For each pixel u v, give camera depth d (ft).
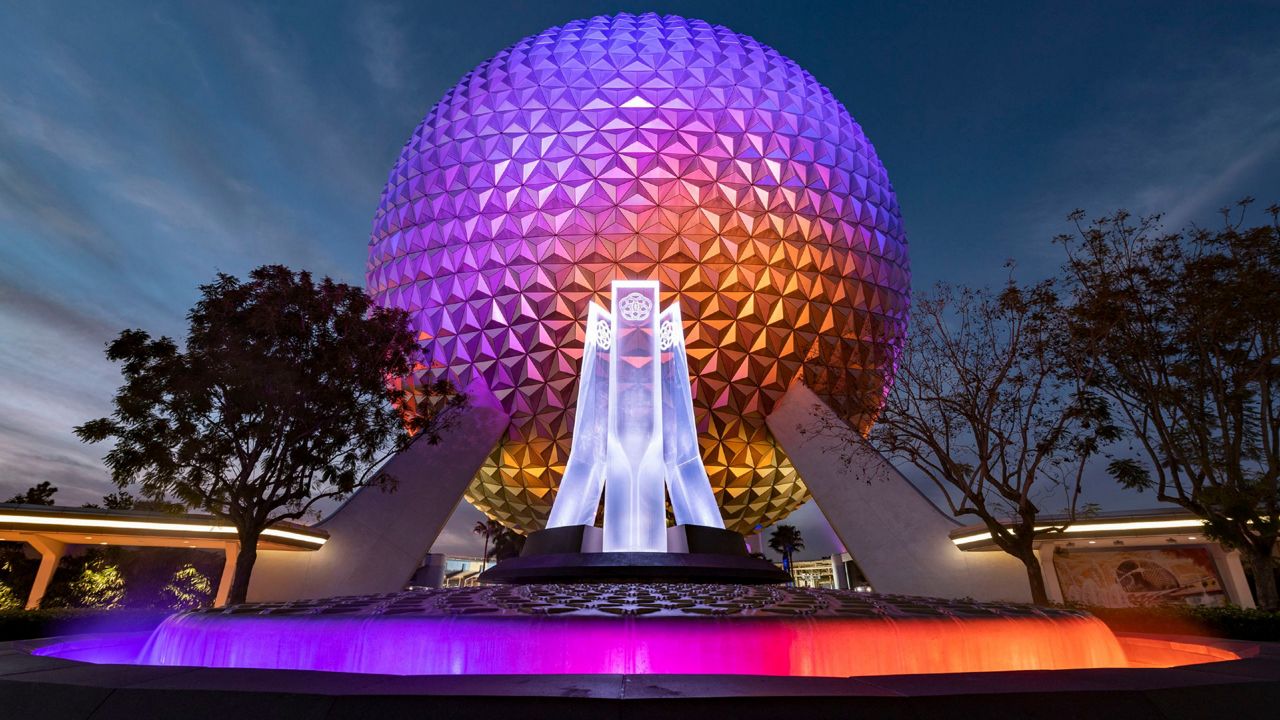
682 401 70.44
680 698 14.29
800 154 93.20
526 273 87.20
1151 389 60.44
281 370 61.67
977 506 63.00
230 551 76.43
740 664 24.76
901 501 77.56
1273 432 55.77
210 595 83.61
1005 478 62.39
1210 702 15.88
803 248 89.92
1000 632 28.96
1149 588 74.49
